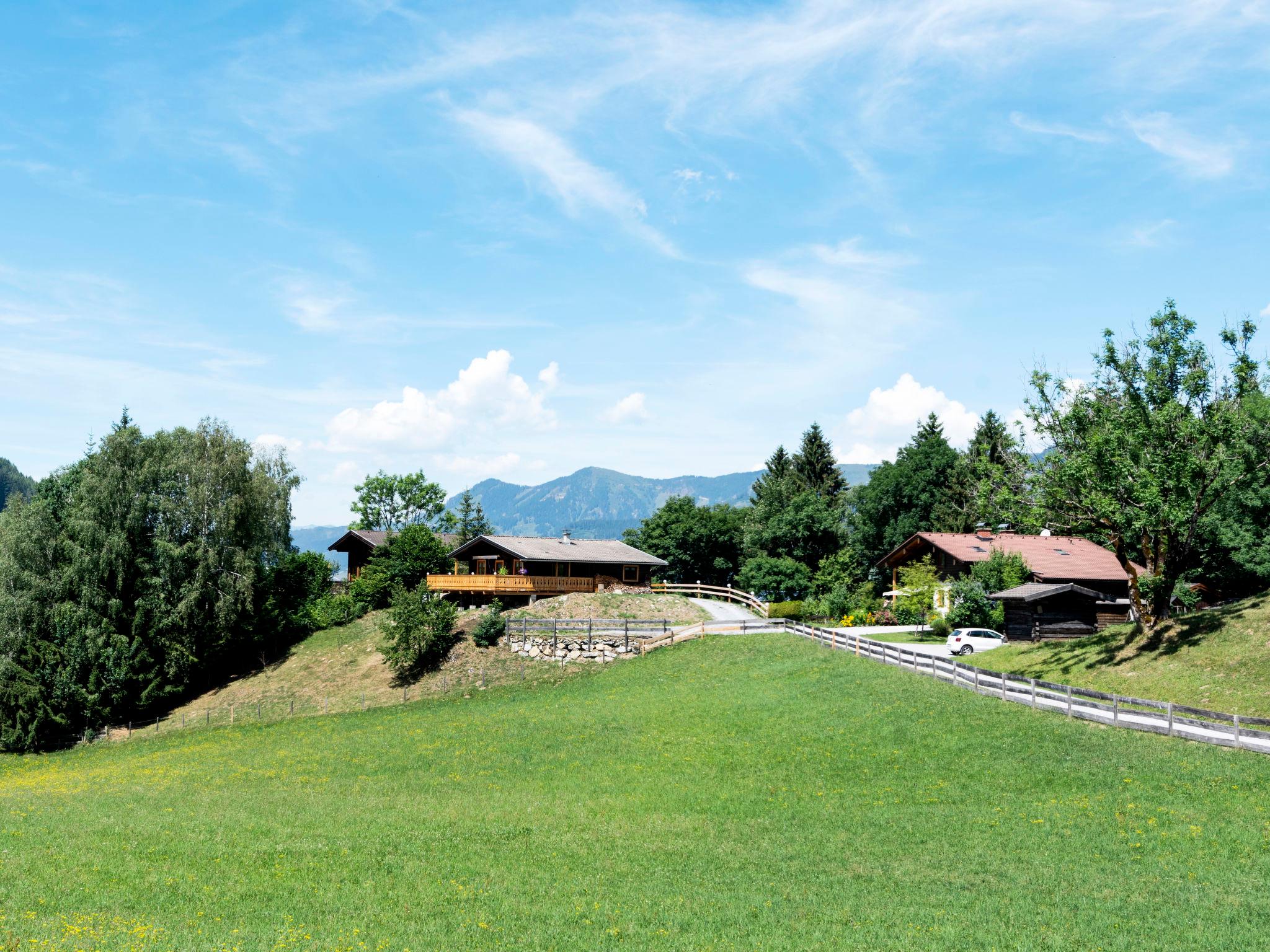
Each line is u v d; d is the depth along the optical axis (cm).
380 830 2719
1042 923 1844
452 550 8044
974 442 10181
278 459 7594
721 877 2239
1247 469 3759
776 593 8950
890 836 2483
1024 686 3559
